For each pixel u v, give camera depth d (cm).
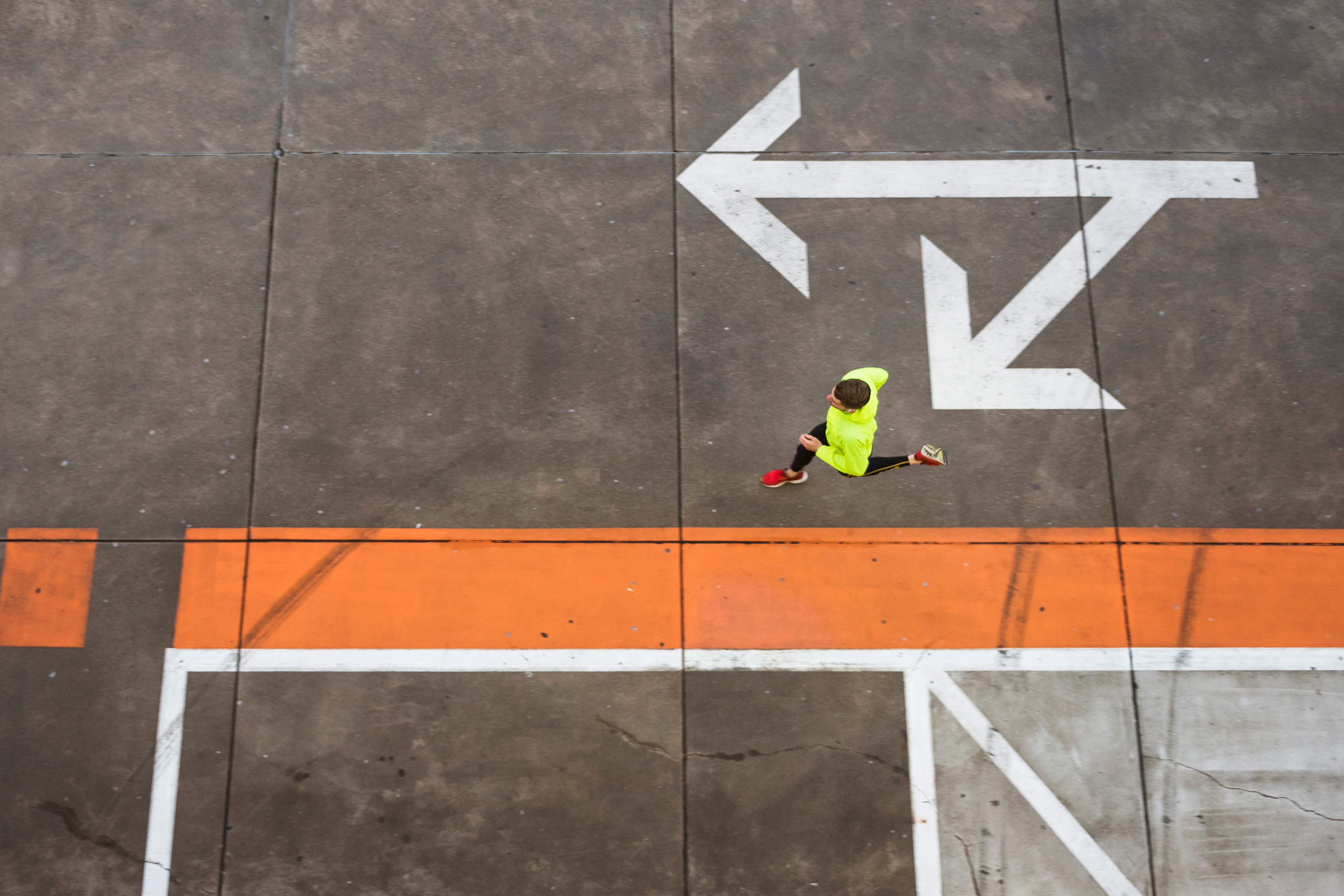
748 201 666
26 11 688
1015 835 557
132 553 592
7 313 631
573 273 647
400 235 651
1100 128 684
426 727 568
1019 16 708
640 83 688
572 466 612
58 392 618
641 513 604
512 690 574
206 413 616
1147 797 561
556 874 549
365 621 583
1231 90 695
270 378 623
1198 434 624
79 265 641
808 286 649
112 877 546
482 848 552
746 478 612
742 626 586
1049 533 605
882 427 624
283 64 682
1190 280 654
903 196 668
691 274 650
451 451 613
